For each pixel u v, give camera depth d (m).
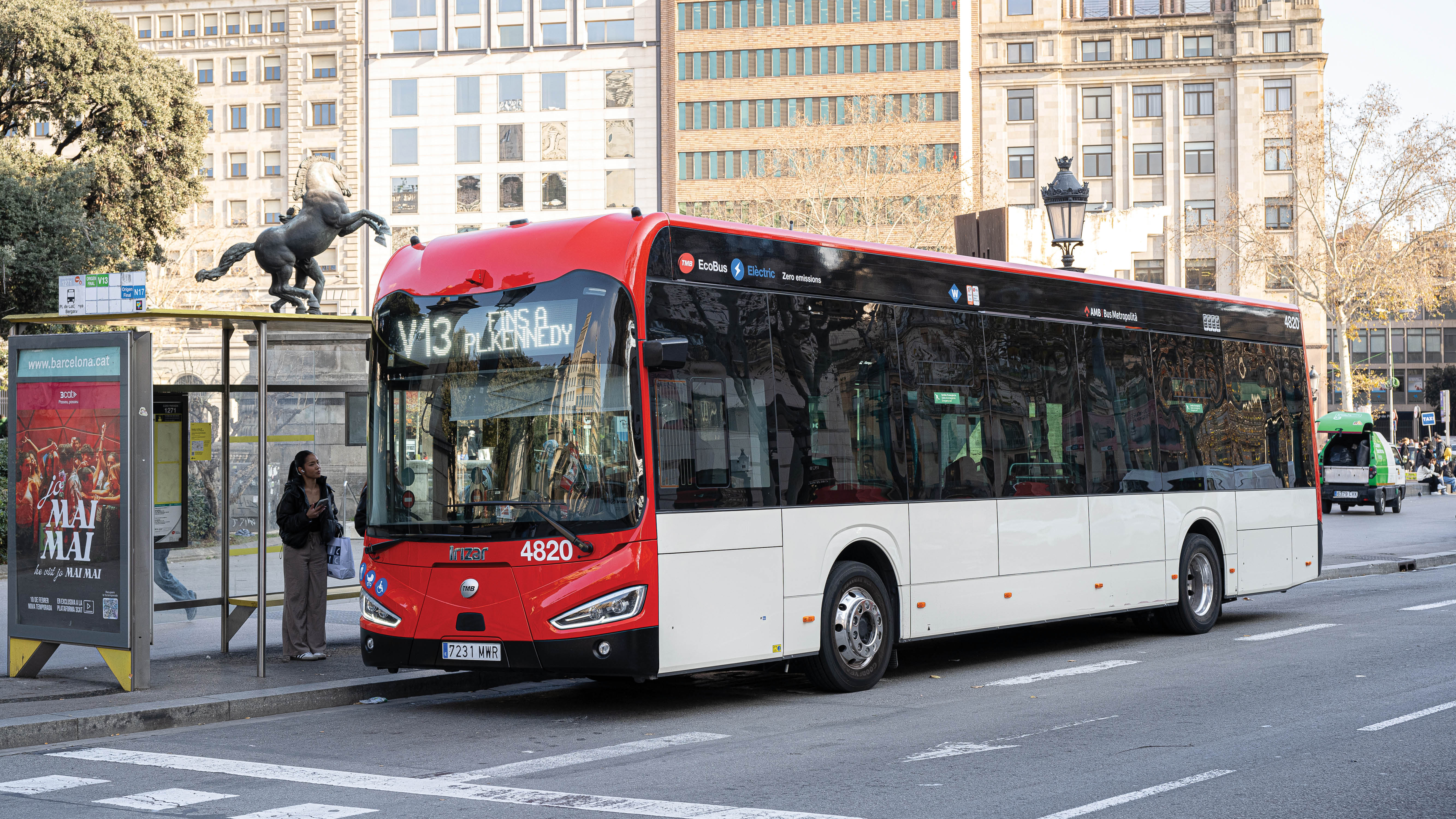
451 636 9.56
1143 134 84.56
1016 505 12.25
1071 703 10.11
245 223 90.38
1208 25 83.81
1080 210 18.48
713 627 9.59
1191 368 14.76
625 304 9.31
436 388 9.88
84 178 40.62
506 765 8.09
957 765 7.83
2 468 21.27
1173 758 7.95
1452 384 117.38
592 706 10.45
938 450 11.57
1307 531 16.36
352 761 8.30
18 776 7.96
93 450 10.57
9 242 38.53
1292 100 82.94
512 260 9.77
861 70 87.75
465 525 9.58
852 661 10.73
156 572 12.70
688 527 9.47
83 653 12.71
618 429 9.25
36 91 45.22
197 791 7.46
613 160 89.81
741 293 10.08
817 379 10.59
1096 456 13.29
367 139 90.62
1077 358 13.21
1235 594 15.14
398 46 90.69
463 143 90.44
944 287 11.85
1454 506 44.47
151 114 46.16
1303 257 63.34
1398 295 57.19
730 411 9.87
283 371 13.40
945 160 69.56
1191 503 14.51
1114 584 13.35
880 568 11.14
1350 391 56.81
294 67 90.50
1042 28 85.38
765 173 69.06
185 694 10.27
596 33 90.25
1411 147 54.22
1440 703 9.77
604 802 7.01
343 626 14.38
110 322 11.50
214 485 13.10
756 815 6.65
